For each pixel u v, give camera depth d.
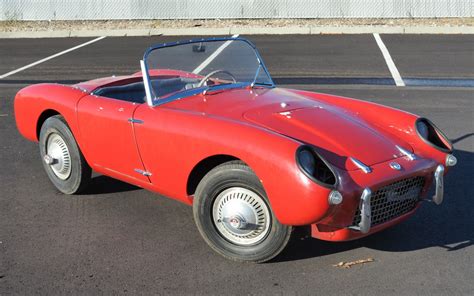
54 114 4.82
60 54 13.02
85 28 17.11
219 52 4.55
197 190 3.59
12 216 4.32
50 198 4.69
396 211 3.58
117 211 4.43
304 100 4.21
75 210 4.44
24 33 16.38
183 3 17.83
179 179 3.75
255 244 3.51
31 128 4.90
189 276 3.43
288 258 3.65
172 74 4.25
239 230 3.50
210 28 16.33
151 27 17.03
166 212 4.40
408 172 3.46
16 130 6.79
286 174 3.12
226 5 17.72
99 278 3.41
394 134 3.98
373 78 9.65
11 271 3.49
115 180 5.08
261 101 4.06
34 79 10.09
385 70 10.31
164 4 17.94
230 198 3.50
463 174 5.17
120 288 3.29
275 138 3.25
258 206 3.42
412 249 3.76
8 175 5.24
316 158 3.23
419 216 4.28
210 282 3.36
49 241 3.90
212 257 3.67
